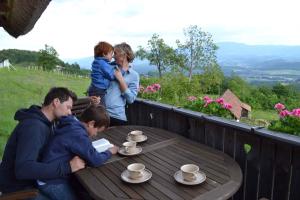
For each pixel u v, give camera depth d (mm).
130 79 3705
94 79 3592
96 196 1801
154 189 1852
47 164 2033
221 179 1962
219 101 3223
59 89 2252
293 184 2178
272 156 2301
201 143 2920
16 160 1965
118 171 2139
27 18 2730
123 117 3719
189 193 1786
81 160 2168
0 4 2586
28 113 2117
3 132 4762
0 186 2109
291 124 2357
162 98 4262
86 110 2363
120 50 3596
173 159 2342
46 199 2137
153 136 2961
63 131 2152
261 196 2438
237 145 2598
